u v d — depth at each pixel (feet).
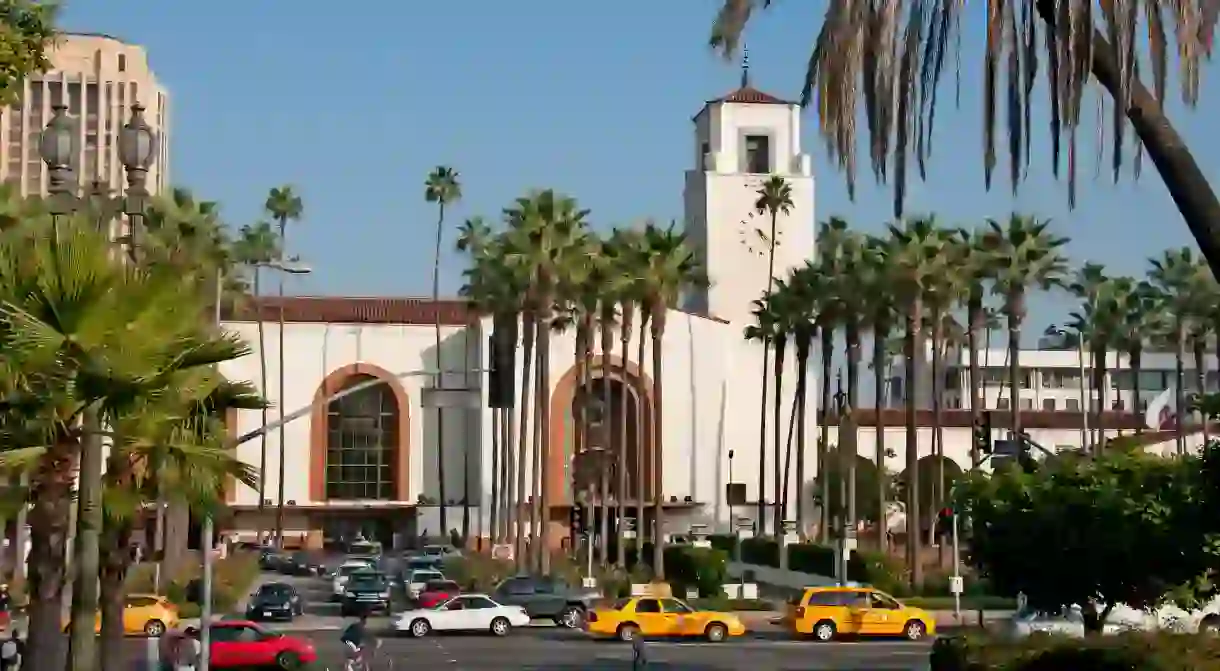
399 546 312.71
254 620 171.73
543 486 228.84
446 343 324.19
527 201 232.53
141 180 66.44
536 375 282.77
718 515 325.83
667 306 243.60
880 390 235.61
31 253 58.39
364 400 322.75
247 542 315.37
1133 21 46.75
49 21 72.64
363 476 321.32
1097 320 298.35
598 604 158.30
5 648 89.97
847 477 260.62
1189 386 463.01
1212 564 85.30
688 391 326.85
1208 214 47.91
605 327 253.65
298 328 320.09
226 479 73.10
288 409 318.04
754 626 173.99
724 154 343.67
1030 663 69.72
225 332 75.10
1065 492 91.91
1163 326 311.88
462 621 157.79
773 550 254.06
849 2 48.01
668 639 153.48
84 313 57.26
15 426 59.98
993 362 462.60
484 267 261.03
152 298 59.88
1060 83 46.39
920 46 47.96
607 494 270.87
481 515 304.30
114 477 70.54
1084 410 304.09
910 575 207.51
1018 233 232.12
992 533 95.76
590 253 233.96
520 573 217.15
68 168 62.23
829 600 154.71
